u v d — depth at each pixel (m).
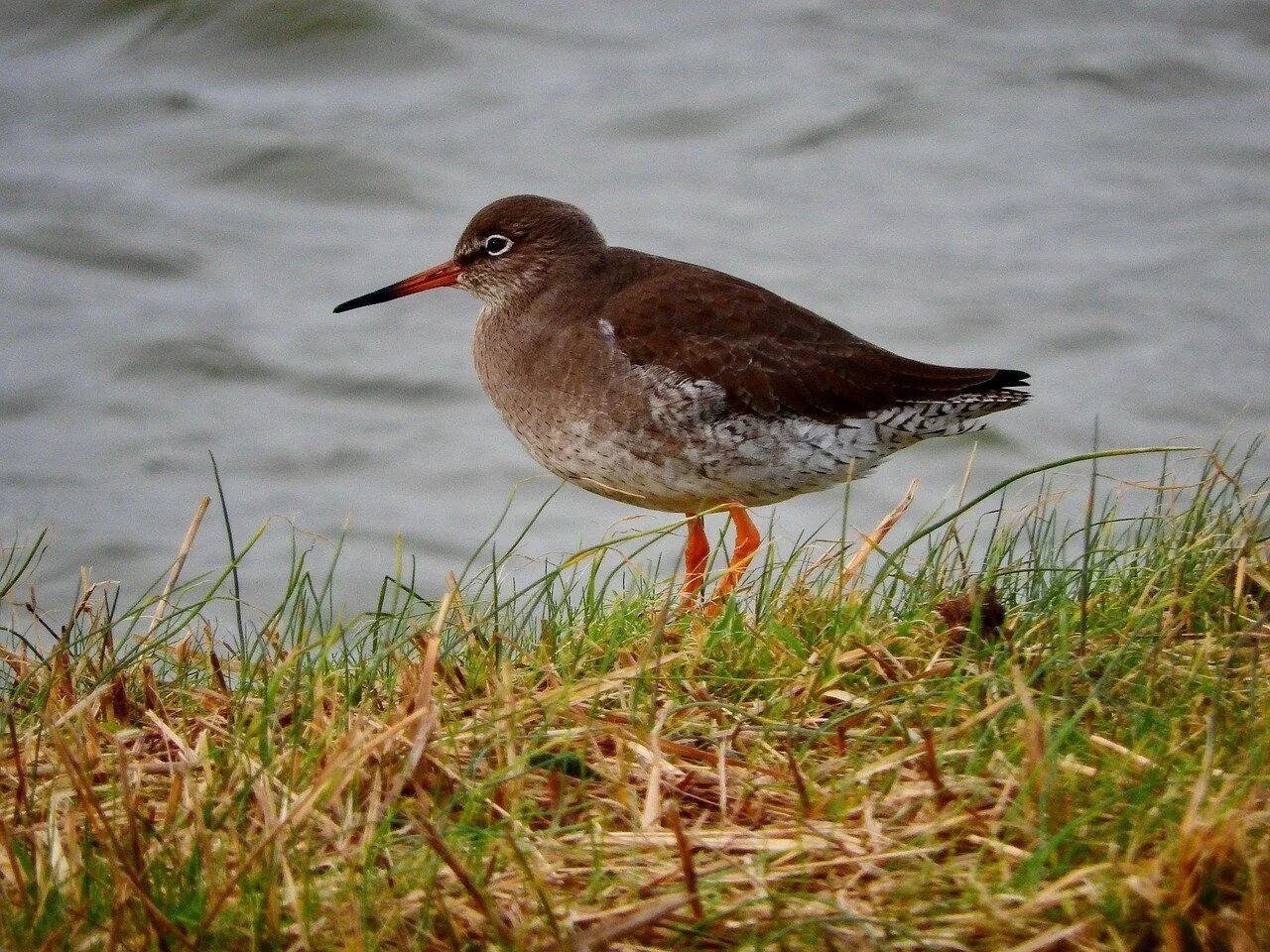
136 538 20.06
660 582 10.55
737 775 7.73
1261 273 27.89
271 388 25.08
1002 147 32.84
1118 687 8.34
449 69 35.38
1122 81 34.91
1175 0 39.81
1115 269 28.20
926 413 12.16
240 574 19.06
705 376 11.60
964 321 26.17
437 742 7.73
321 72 34.72
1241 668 8.40
